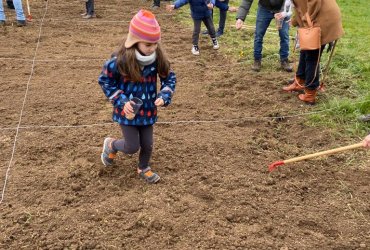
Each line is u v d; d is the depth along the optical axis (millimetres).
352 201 3457
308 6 4688
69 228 3057
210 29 6816
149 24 2949
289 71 6047
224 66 6312
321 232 3141
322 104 5039
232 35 7793
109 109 4848
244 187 3570
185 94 5336
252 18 9117
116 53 3078
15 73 5730
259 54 5969
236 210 3291
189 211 3252
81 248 2902
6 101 4938
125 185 3531
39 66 5969
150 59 3061
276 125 4633
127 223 3115
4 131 4293
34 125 4430
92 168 3707
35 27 7727
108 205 3281
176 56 6695
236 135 4367
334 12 4684
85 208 3252
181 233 3049
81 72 5852
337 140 4324
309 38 4648
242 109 4984
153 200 3346
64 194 3393
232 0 10680
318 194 3537
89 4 8469
